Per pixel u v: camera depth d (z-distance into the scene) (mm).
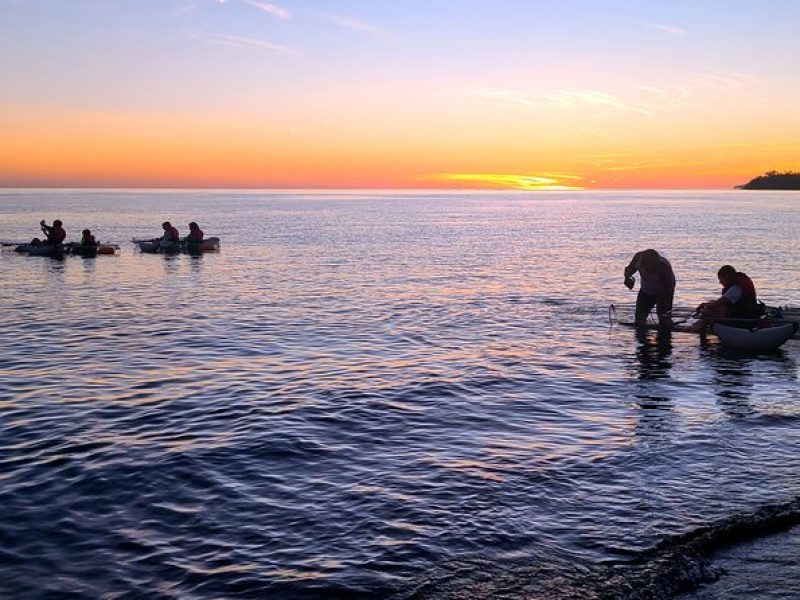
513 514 7766
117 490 8430
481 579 6492
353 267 35344
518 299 24781
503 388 13086
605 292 26719
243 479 8766
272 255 41625
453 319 20656
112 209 132375
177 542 7199
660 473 8906
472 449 9828
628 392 12867
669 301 19000
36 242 40500
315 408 11734
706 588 6434
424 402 12141
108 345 16672
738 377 13992
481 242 53969
